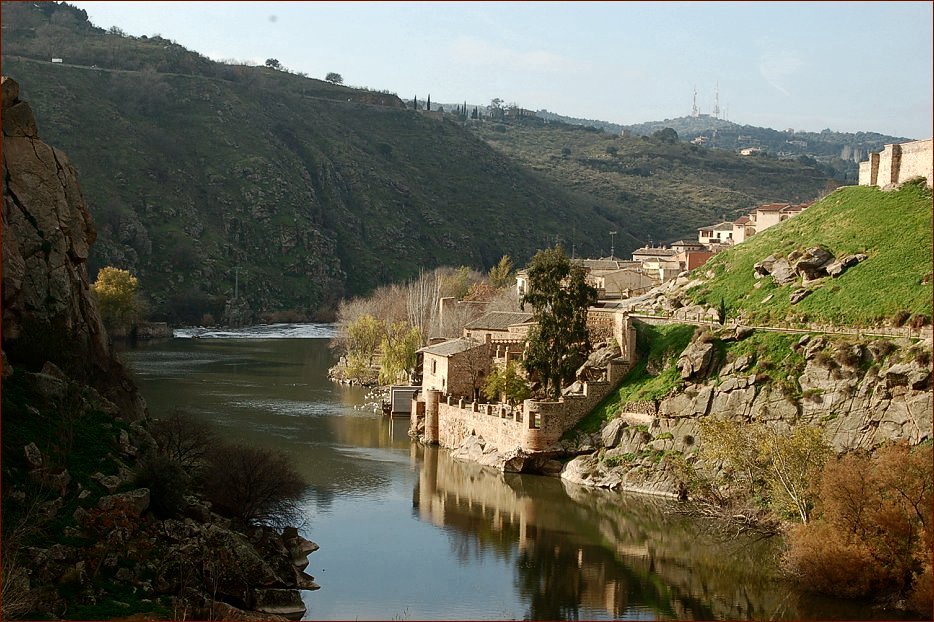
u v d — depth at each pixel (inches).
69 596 2009.1
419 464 4131.4
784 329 3826.3
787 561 2751.0
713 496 3339.1
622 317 4271.7
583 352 4313.5
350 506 3432.6
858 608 2532.0
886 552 2591.0
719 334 3897.6
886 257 3956.7
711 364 3809.1
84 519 2246.6
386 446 4512.8
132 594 2113.7
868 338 3499.0
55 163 3154.5
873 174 4662.9
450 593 2591.0
